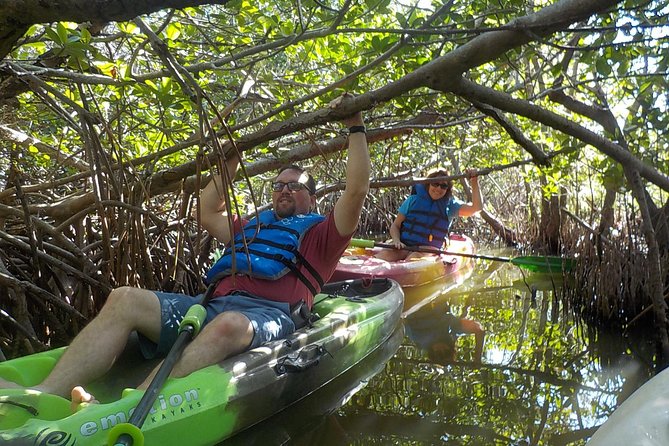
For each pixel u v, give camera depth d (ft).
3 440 7.52
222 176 8.82
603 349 15.33
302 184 12.59
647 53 12.54
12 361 9.55
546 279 25.71
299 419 10.80
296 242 11.83
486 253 34.42
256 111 18.90
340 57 14.39
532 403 11.62
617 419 6.26
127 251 14.66
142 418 8.24
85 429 8.02
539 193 35.19
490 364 14.08
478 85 11.21
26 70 9.98
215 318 10.17
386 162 26.32
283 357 10.81
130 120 16.19
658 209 17.84
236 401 9.69
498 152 25.80
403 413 11.12
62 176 20.21
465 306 20.40
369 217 43.14
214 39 13.76
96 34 11.23
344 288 17.53
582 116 17.04
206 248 19.27
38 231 14.75
